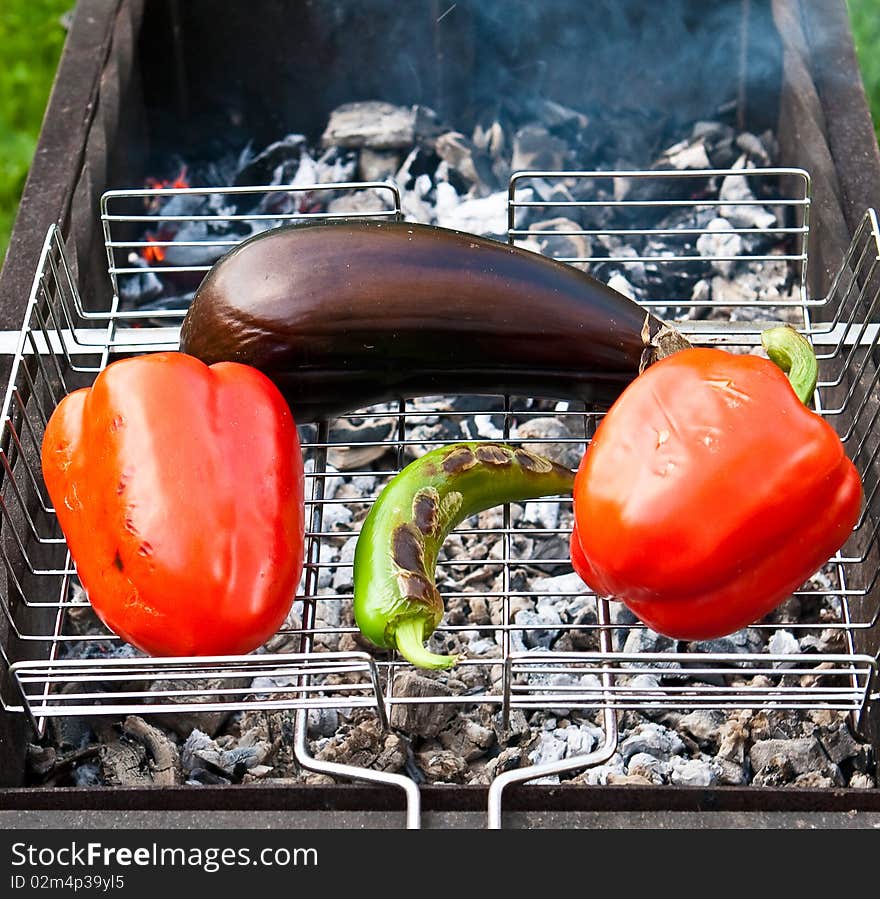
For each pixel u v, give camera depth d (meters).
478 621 1.59
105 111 1.99
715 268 2.12
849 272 1.72
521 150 2.33
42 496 1.53
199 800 1.13
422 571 1.24
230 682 1.49
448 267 1.40
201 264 2.19
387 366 1.42
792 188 2.08
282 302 1.38
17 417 1.52
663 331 1.40
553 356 1.41
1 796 1.13
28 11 2.86
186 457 1.19
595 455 1.23
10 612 1.39
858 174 1.86
